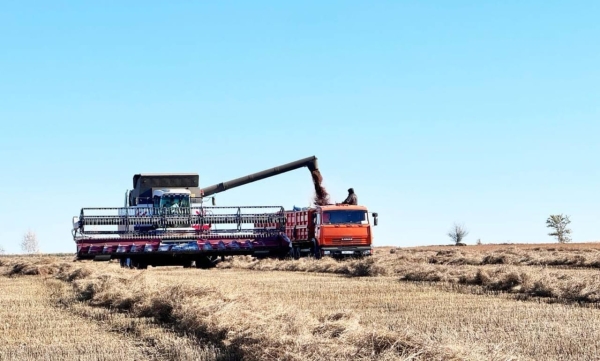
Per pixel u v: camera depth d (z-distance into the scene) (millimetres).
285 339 12414
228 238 43375
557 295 21969
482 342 13609
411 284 26922
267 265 40688
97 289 22938
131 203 45312
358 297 22297
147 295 20172
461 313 18172
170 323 17016
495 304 20031
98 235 41500
